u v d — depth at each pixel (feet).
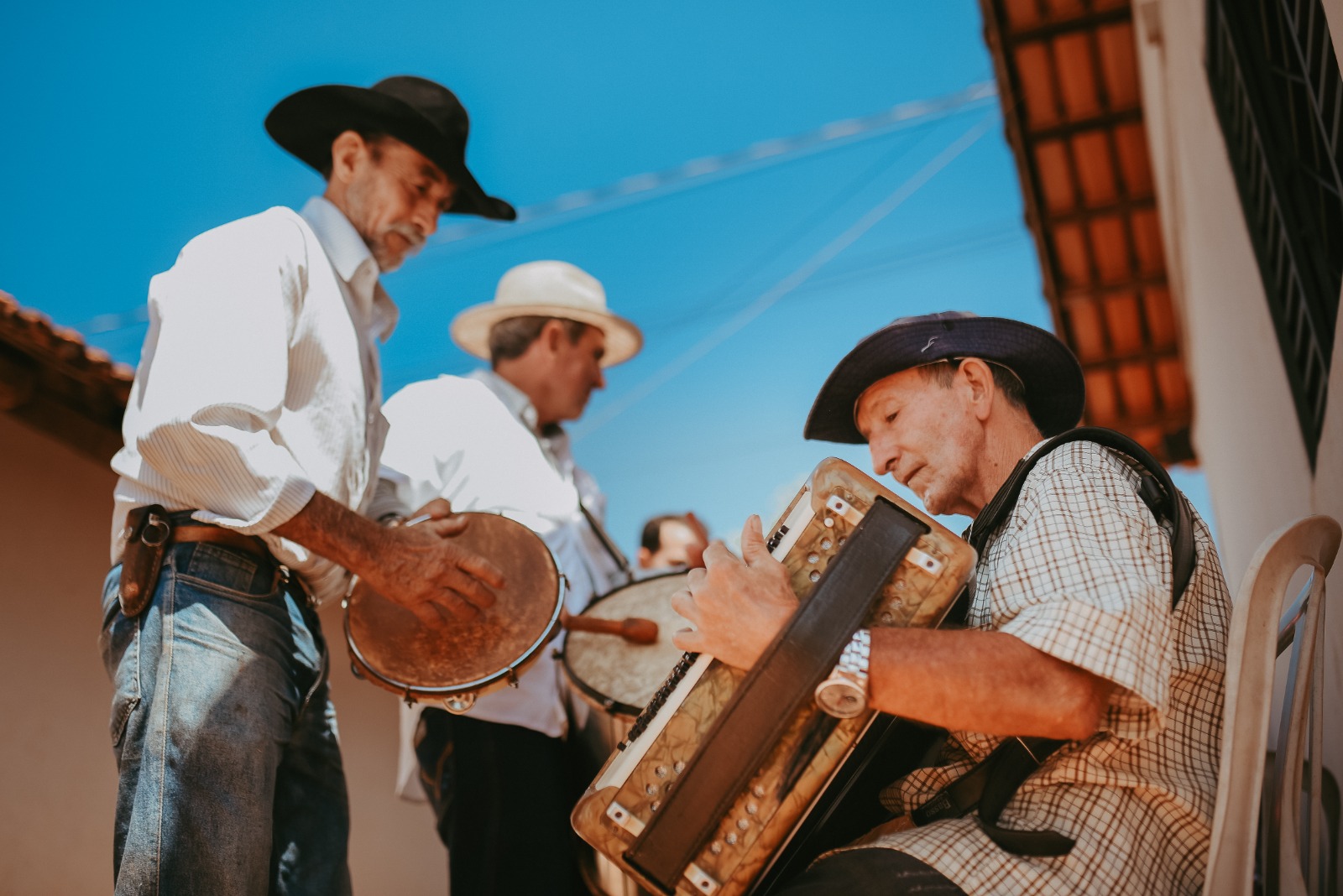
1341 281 8.29
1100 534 5.72
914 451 6.95
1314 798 5.85
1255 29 10.39
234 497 7.22
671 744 5.93
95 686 12.61
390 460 10.51
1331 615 7.54
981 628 6.05
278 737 7.25
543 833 9.36
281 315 7.88
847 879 5.72
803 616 5.77
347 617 8.06
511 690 9.74
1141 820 5.68
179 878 6.62
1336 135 8.11
